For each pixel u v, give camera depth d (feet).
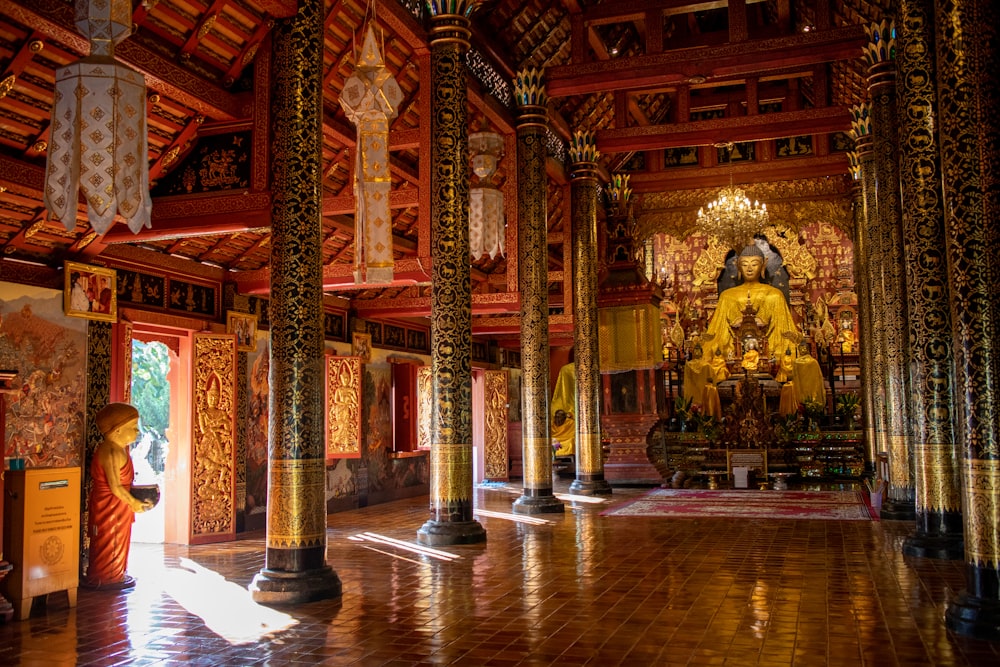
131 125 19.49
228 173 28.30
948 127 21.70
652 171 79.10
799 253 80.18
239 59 28.73
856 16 52.44
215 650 19.90
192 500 38.88
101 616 23.77
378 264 28.86
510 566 30.25
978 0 21.40
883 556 31.35
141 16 25.68
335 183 43.06
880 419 51.60
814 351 79.71
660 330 66.85
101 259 34.37
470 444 36.78
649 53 46.93
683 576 27.94
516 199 48.19
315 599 24.84
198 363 39.55
